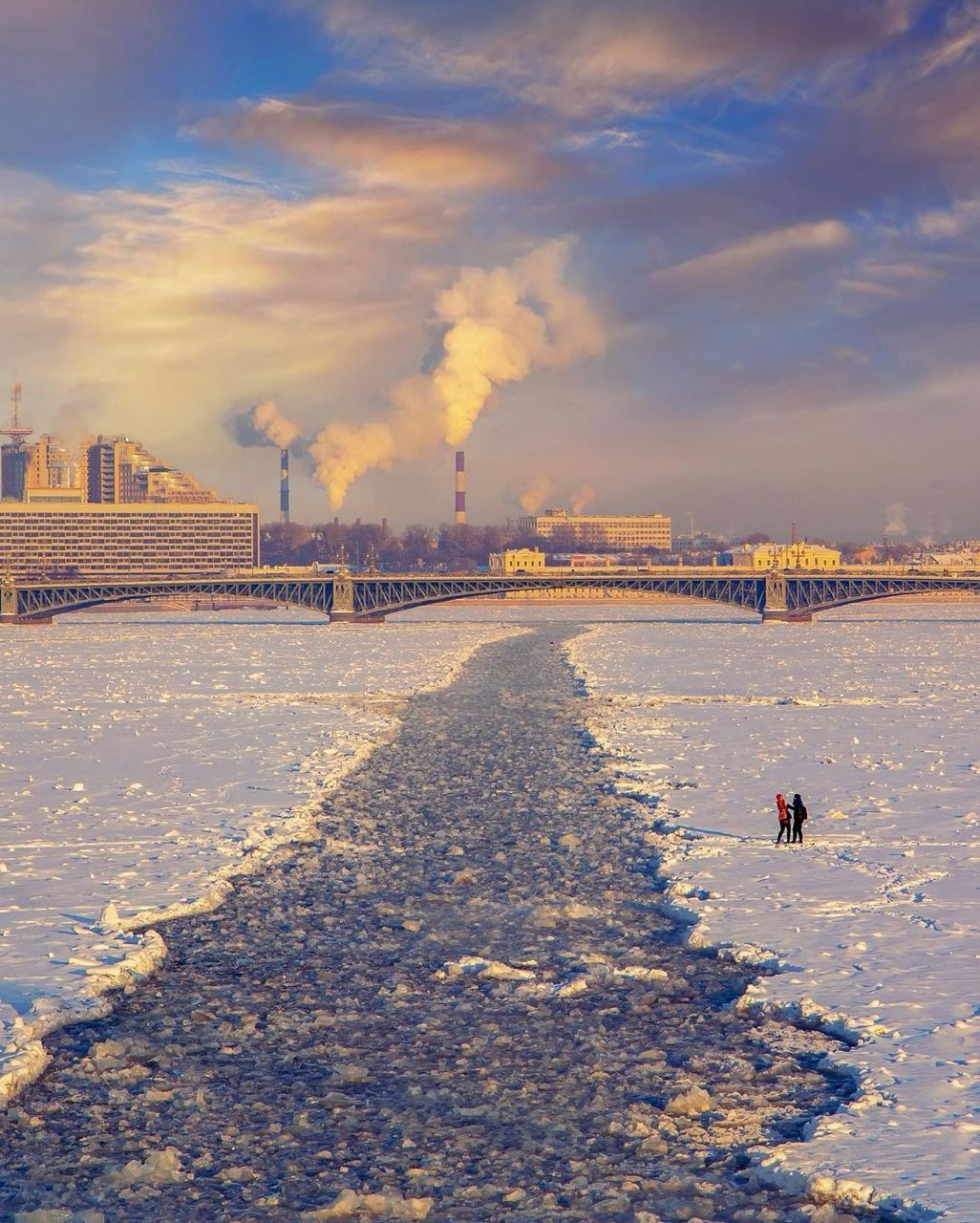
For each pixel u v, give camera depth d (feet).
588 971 123.13
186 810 203.00
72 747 281.33
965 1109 85.71
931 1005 106.32
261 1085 96.63
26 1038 102.37
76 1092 95.09
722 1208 76.84
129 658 595.06
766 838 178.60
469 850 178.81
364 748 277.85
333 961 127.44
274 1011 112.47
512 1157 84.23
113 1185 81.05
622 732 306.76
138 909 142.41
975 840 173.58
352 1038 106.42
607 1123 89.25
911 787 217.77
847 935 128.06
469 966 124.67
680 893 150.10
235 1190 80.64
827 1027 104.47
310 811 205.16
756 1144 85.30
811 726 313.94
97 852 171.12
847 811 196.75
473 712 362.33
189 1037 106.32
